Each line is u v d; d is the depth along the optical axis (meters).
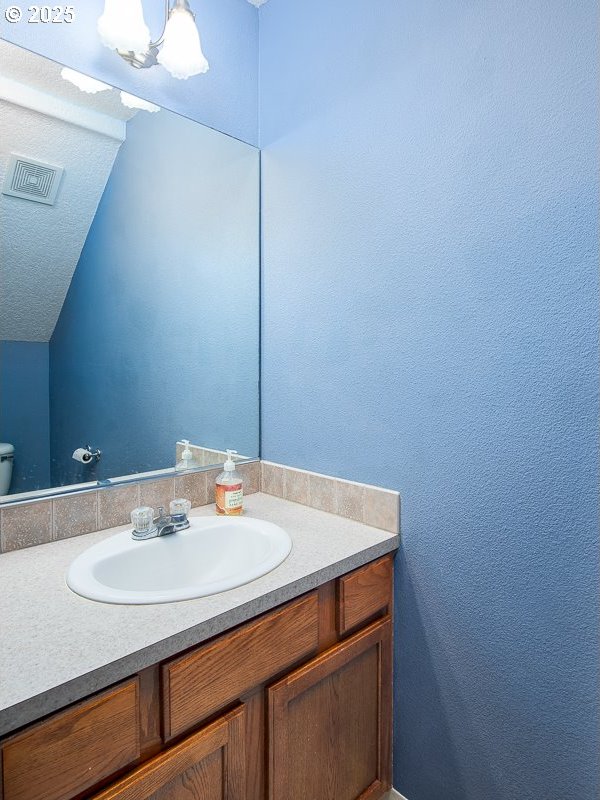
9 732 0.62
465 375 1.08
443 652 1.15
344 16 1.31
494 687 1.07
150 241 1.38
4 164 1.12
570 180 0.91
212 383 1.52
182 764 0.79
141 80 1.34
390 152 1.21
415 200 1.16
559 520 0.95
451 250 1.10
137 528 1.16
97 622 0.80
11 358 1.15
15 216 1.15
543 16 0.94
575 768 0.95
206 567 1.22
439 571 1.15
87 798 0.70
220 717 0.87
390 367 1.23
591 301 0.89
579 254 0.91
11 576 0.97
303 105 1.44
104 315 1.29
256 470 1.62
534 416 0.98
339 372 1.36
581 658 0.94
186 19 1.20
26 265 1.17
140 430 1.36
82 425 1.25
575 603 0.94
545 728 0.99
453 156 1.08
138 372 1.36
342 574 1.09
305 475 1.46
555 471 0.95
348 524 1.30
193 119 1.45
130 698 0.73
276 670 0.95
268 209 1.58
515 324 1.00
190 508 1.40
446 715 1.15
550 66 0.93
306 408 1.47
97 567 1.02
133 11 1.13
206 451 1.51
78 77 1.22
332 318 1.38
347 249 1.32
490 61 1.02
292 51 1.47
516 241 0.99
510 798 1.04
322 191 1.39
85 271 1.26
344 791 1.13
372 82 1.25
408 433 1.20
